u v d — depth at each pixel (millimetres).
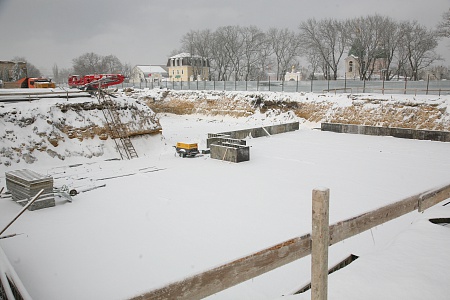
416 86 35812
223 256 8602
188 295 2805
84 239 9766
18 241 9734
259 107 40031
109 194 14016
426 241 5348
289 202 12625
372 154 21453
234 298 6703
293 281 7289
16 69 42531
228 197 13273
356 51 62312
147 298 2598
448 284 4148
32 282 7527
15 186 13250
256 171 17453
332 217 10992
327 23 62125
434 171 16969
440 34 54312
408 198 4547
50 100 22219
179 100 48250
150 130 24641
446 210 6836
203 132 32156
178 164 19453
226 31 75312
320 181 15422
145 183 15523
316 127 34281
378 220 4105
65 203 13047
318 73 80062
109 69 105062
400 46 60406
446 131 25453
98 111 22891
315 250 3102
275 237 9664
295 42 74812
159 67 99438
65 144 20500
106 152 21609
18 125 19531
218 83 50781
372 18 59375
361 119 31938
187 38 80688
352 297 3926
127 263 8312
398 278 4297
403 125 29375
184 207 12219
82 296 6961
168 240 9570
